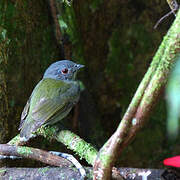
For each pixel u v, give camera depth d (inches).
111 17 446.6
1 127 346.9
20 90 358.6
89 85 452.1
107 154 198.2
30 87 369.1
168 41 167.0
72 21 398.3
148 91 177.8
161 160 462.6
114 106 466.6
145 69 448.5
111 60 457.1
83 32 438.9
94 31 446.3
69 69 356.2
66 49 400.5
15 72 354.6
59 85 340.5
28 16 365.4
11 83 352.2
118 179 223.8
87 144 245.0
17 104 356.2
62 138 269.9
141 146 464.4
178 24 163.9
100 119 462.9
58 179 238.7
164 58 169.2
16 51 354.3
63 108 331.0
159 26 426.0
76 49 420.2
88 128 435.8
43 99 324.2
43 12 381.1
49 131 285.0
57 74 355.3
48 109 319.9
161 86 175.2
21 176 247.3
